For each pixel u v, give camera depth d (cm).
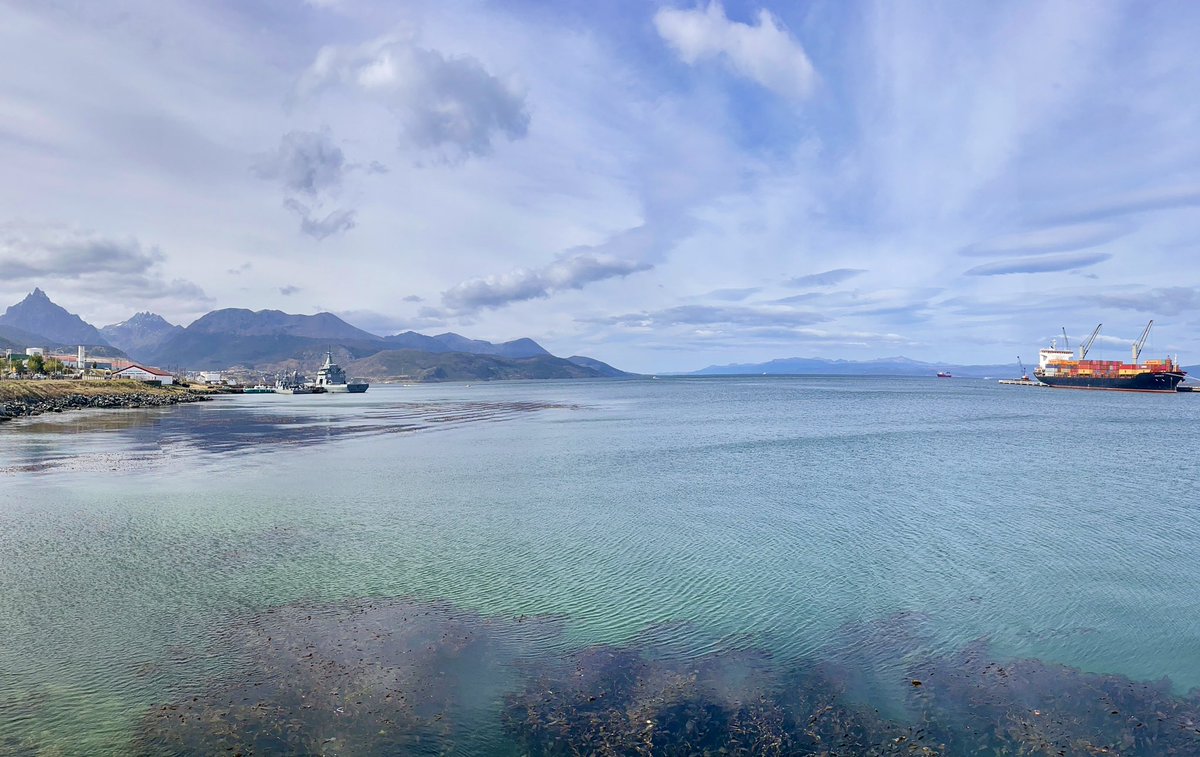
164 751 1095
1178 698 1316
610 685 1334
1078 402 13725
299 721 1185
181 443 5625
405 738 1138
